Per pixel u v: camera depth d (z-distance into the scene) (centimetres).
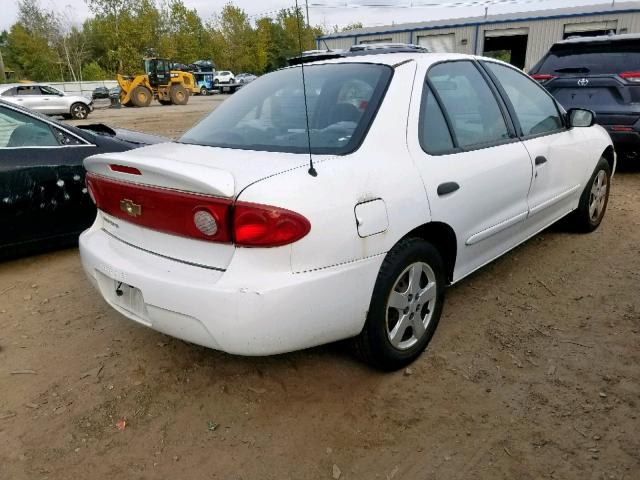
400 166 253
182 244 231
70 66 5341
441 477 211
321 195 218
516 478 210
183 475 215
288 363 286
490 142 322
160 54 5119
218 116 311
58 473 218
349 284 230
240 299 208
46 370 286
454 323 324
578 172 423
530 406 250
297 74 312
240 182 213
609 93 658
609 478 208
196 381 273
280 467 218
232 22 5716
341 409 250
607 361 283
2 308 359
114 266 247
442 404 252
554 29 2377
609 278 384
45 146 430
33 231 427
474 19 2561
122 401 260
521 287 371
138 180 238
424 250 267
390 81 273
